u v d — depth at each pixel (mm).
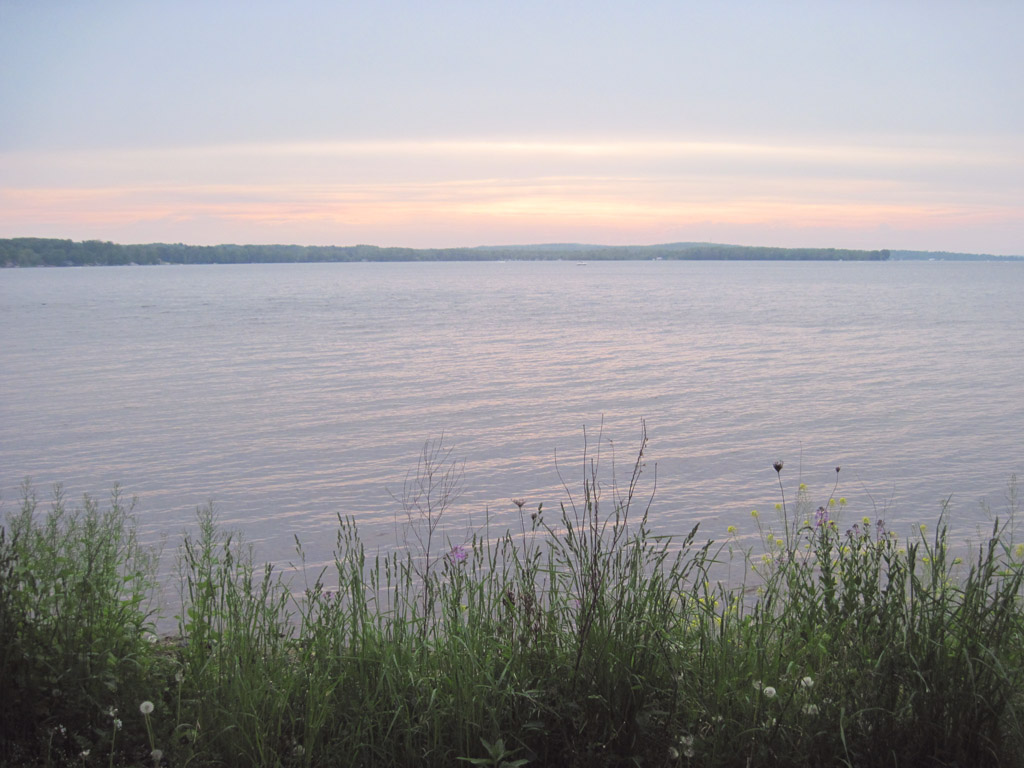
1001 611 3166
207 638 3521
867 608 3320
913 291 107438
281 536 9422
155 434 15922
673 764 3016
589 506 3729
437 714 3039
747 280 170250
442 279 187250
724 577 6465
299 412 18500
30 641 3213
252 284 145250
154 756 2725
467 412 18438
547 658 3348
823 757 3018
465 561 3750
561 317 56781
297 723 3195
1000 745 2979
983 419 17141
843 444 14664
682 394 21047
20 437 15586
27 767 2914
